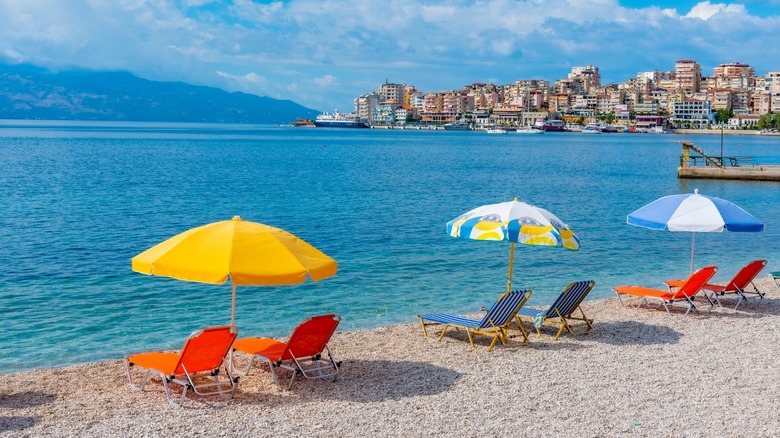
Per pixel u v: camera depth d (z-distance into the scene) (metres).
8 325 15.77
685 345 13.43
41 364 13.14
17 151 100.56
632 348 13.22
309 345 11.05
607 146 165.00
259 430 9.04
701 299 18.05
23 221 32.66
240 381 11.22
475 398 10.28
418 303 18.27
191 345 9.94
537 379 11.21
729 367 11.90
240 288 19.50
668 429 9.07
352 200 44.97
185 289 19.31
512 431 9.00
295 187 53.81
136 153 103.31
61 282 20.03
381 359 12.47
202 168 74.44
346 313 17.19
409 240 28.55
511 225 13.19
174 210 38.66
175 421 9.35
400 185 57.47
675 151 139.25
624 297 18.34
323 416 9.55
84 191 47.47
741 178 62.56
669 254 26.66
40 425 9.17
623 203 46.28
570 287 13.80
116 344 14.47
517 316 14.03
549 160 103.81
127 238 28.48
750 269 16.84
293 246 10.81
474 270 22.70
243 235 10.61
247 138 190.00
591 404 10.02
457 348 13.27
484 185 59.66
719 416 9.53
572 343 13.64
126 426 9.16
